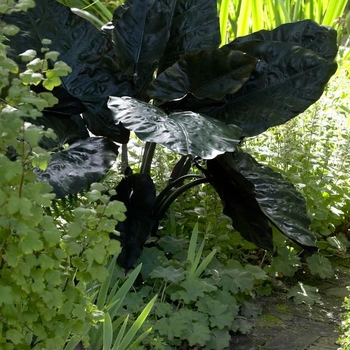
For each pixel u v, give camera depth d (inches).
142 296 132.3
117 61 148.3
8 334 73.2
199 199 166.2
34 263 72.3
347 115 220.5
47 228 72.1
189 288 132.9
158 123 121.8
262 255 170.1
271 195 147.6
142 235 137.3
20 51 140.8
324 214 170.9
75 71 146.2
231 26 260.7
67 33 146.3
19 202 66.6
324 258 170.7
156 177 164.6
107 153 132.2
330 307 152.3
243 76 142.7
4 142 71.9
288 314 147.2
